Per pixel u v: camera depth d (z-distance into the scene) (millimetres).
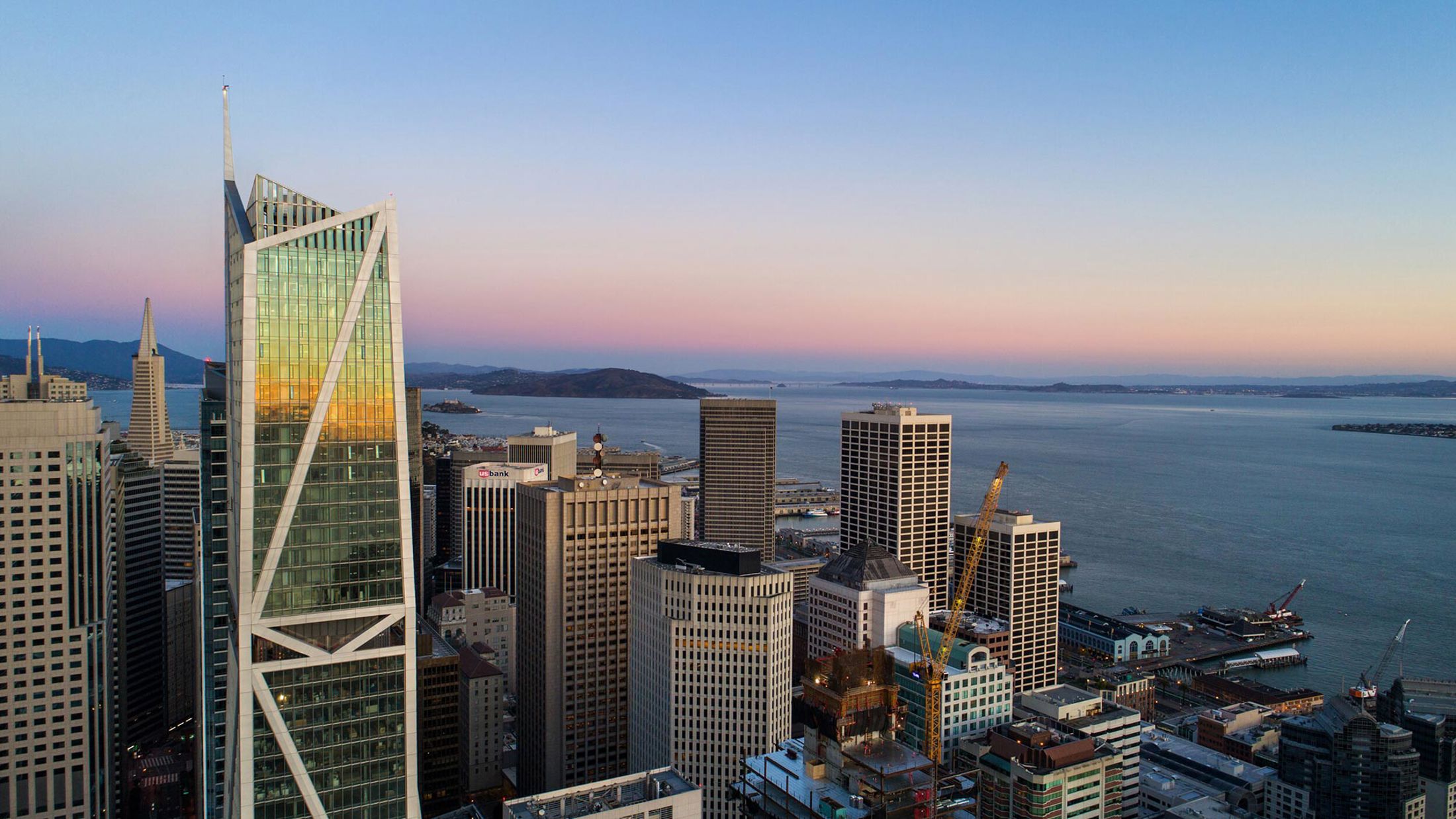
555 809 176125
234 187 183625
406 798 169375
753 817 183500
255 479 159000
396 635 168875
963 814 193875
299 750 162500
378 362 166125
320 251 162375
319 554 163000
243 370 157500
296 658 161750
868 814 164250
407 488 168375
